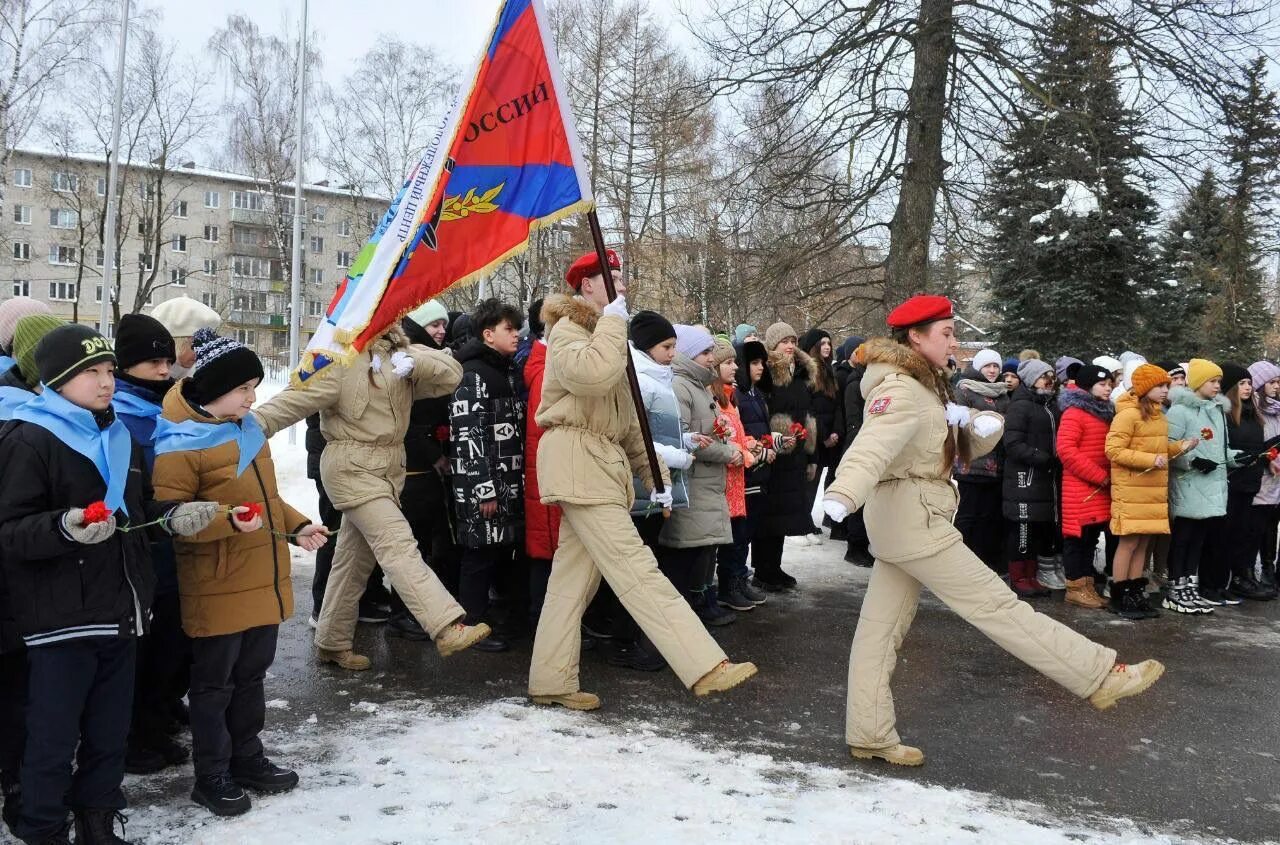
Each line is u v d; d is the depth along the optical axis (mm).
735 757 3809
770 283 14117
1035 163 12602
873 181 12883
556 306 4156
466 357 5141
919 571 3658
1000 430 3795
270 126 35531
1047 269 19766
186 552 3131
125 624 2791
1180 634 6094
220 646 3133
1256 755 4094
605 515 4055
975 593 3594
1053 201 15336
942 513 3648
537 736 3932
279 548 3295
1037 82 11914
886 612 3857
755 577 7078
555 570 4402
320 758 3641
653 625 3953
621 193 28469
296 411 4312
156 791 3340
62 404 2699
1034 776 3791
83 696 2744
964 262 14047
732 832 3023
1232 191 13812
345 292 3840
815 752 3932
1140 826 3350
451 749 3736
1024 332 20109
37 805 2680
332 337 3750
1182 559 6660
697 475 5273
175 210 51875
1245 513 7070
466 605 5234
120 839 2869
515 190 4000
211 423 3111
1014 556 7012
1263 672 5301
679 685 4793
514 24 3971
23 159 42375
